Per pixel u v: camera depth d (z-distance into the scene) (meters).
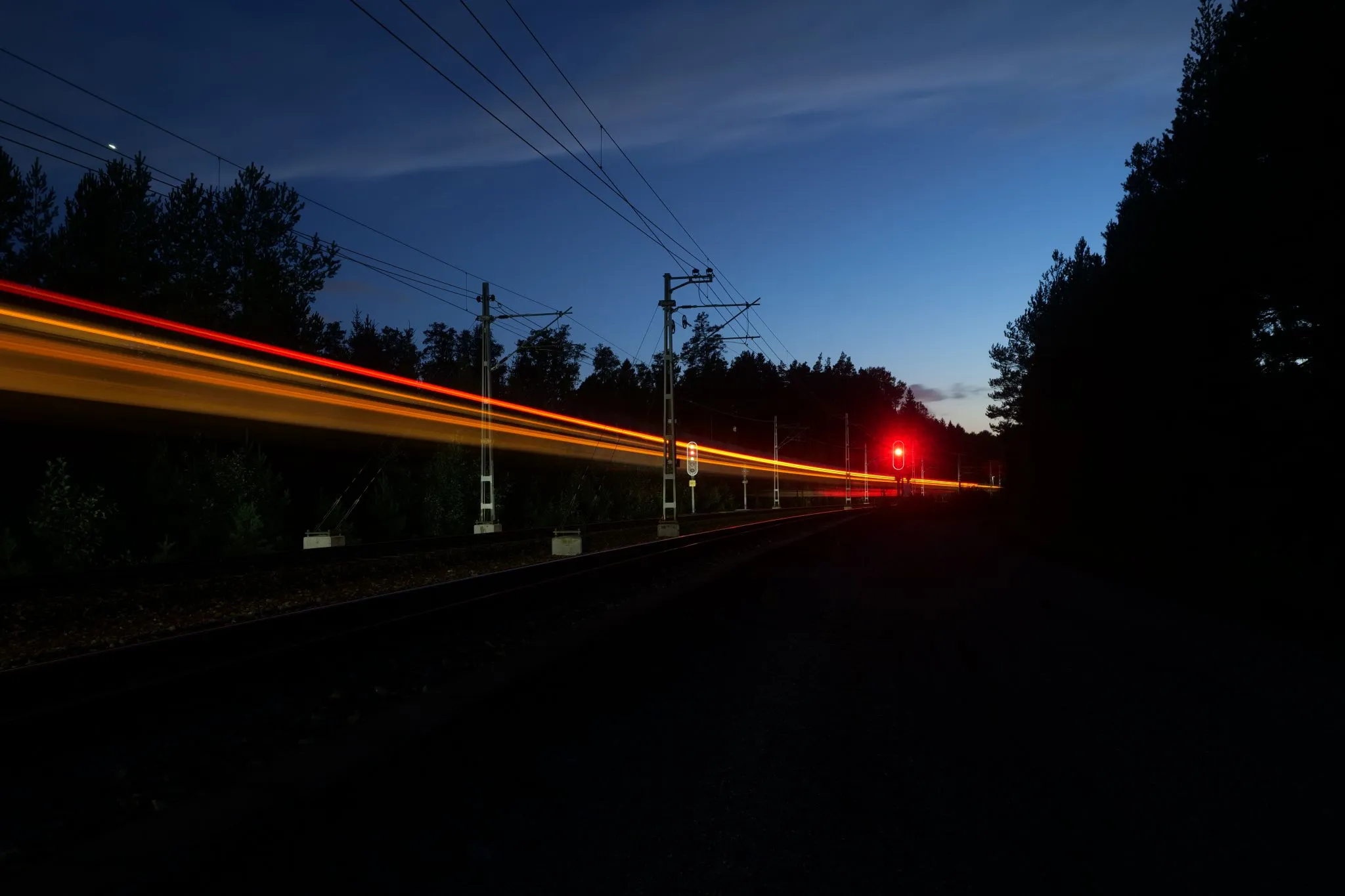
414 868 4.21
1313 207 18.09
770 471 106.88
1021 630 12.00
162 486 25.02
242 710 7.65
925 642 11.13
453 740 6.45
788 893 3.95
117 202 36.56
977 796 5.27
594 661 9.73
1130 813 4.95
